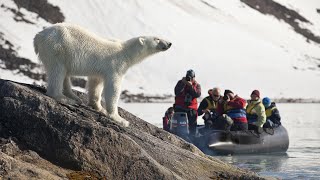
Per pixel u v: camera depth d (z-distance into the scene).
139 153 13.48
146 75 146.12
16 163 11.98
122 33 163.62
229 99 27.48
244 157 26.41
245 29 192.88
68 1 166.38
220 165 15.36
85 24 161.50
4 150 12.62
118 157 13.22
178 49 164.25
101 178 12.84
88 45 14.84
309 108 93.06
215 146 26.36
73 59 14.65
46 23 149.12
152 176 13.23
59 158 12.98
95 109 15.87
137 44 15.65
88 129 13.20
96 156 13.07
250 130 27.73
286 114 71.56
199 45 169.75
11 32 137.00
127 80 141.00
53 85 14.48
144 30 167.75
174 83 145.00
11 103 13.44
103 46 15.10
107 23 165.38
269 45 186.25
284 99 144.88
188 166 14.53
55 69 14.47
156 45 16.02
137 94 132.00
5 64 124.31
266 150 28.02
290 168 22.80
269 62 173.12
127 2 177.62
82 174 12.72
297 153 28.36
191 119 26.42
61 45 14.42
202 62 161.38
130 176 13.13
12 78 119.38
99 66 14.99
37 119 13.24
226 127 26.73
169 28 173.00
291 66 174.50
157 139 15.30
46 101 13.48
